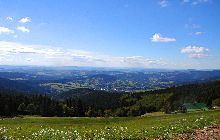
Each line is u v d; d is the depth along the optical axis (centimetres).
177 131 2653
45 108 16900
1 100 16238
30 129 3061
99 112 18525
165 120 4388
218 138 2395
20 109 16800
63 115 17050
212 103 18275
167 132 2570
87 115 17562
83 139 2242
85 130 2905
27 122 5391
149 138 2322
